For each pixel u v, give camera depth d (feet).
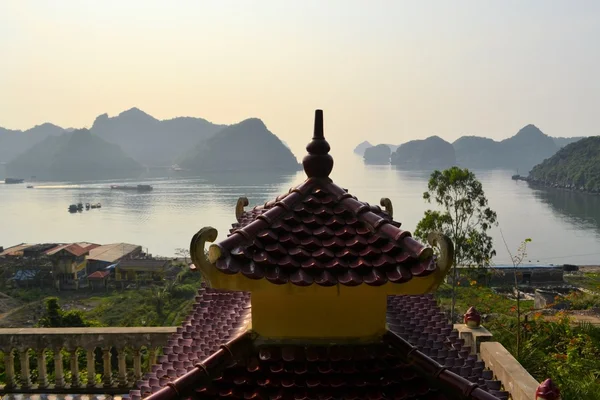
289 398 13.46
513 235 421.18
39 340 31.83
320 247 13.91
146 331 32.12
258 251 13.44
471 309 36.22
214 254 12.72
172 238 447.83
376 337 14.83
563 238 408.67
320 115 16.49
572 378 41.14
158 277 268.41
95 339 31.96
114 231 489.26
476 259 114.32
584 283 233.96
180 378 13.50
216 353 14.14
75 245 302.86
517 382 26.81
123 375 32.30
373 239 13.99
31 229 510.58
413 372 13.98
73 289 257.96
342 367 14.10
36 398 31.19
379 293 14.08
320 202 15.47
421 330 18.29
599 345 55.47
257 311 14.84
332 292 13.65
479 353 33.68
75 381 32.24
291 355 14.29
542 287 202.49
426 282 13.10
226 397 13.47
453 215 128.06
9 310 219.82
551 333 57.47
